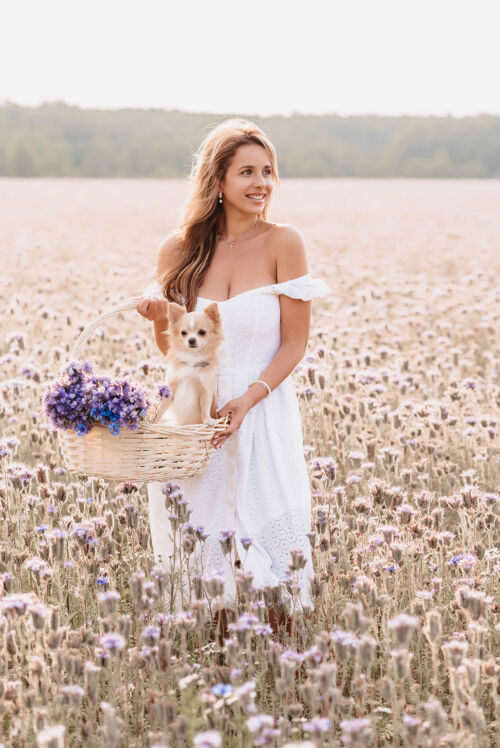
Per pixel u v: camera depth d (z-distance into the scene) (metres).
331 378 7.35
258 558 3.91
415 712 3.16
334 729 3.08
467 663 2.75
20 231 24.62
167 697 3.02
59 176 95.75
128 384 3.50
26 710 2.96
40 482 4.59
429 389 7.46
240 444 3.94
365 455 5.68
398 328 10.41
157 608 3.72
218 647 3.47
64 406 3.48
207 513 4.00
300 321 4.04
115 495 5.21
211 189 4.11
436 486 5.73
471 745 2.76
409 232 25.53
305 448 5.00
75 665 2.91
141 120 107.56
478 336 10.58
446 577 4.02
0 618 3.00
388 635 3.46
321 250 20.05
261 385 3.89
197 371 3.88
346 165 96.94
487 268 17.52
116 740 2.63
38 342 9.14
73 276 14.09
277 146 97.56
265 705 3.28
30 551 4.17
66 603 4.00
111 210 33.88
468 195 47.44
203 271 4.17
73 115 112.19
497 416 6.78
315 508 4.13
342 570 4.14
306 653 2.86
